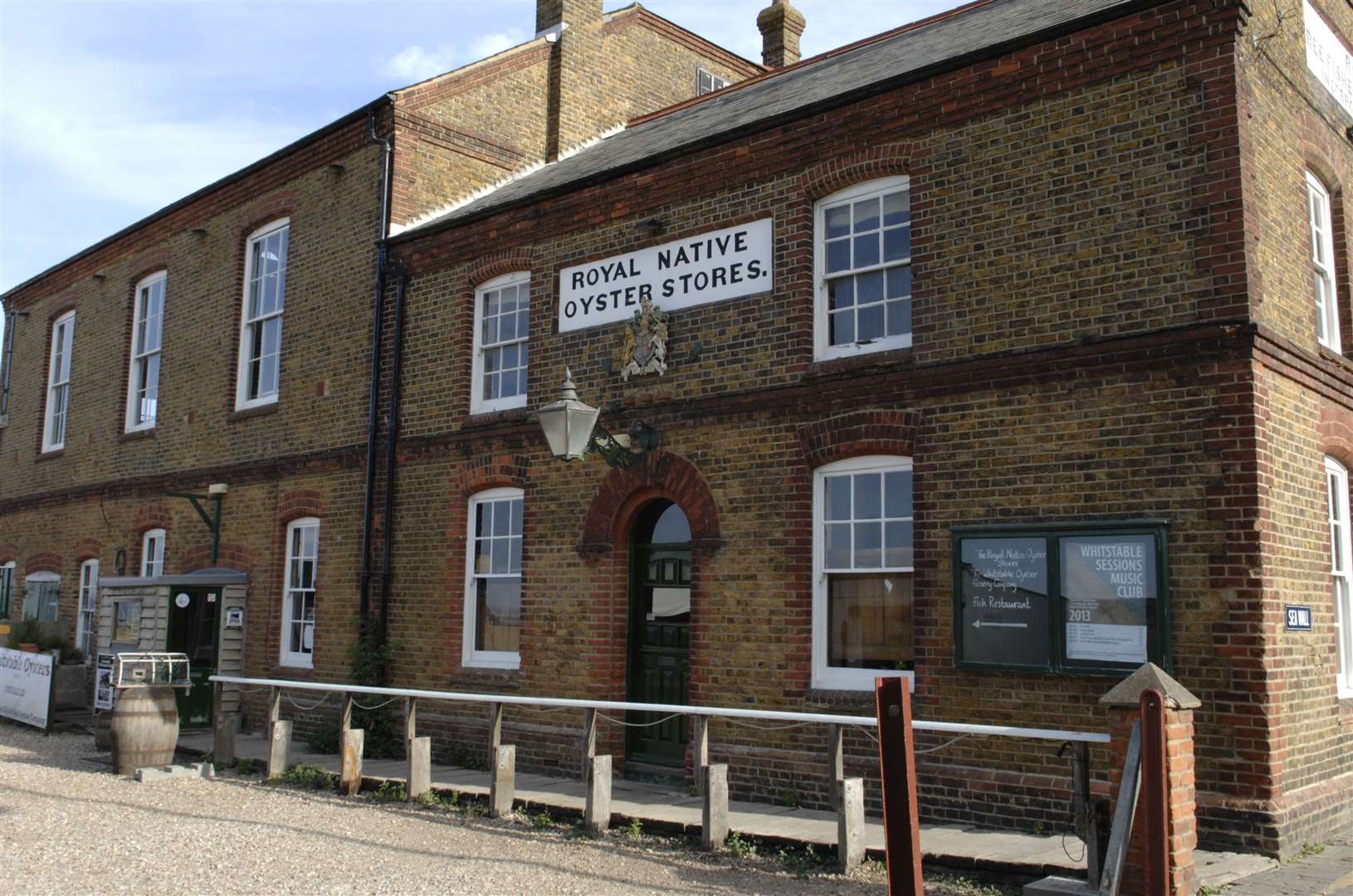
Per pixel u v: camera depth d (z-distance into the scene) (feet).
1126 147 28.32
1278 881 22.47
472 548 42.98
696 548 35.40
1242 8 27.04
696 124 44.88
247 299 56.08
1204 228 26.86
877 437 31.65
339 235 50.44
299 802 33.14
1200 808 25.05
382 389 46.80
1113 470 27.45
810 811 30.48
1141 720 20.47
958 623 28.99
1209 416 26.17
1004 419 29.43
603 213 40.01
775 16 62.85
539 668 39.27
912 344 31.58
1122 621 26.45
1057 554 27.58
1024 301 29.60
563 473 39.63
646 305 37.83
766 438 34.22
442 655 42.50
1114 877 20.18
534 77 56.08
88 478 65.62
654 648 37.47
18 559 72.18
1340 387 30.71
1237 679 25.04
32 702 50.75
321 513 48.39
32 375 74.33
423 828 29.35
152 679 39.68
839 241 34.45
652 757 36.81
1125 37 28.50
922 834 27.04
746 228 35.91
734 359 35.53
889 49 42.80
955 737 29.12
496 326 44.32
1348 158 34.63
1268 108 28.89
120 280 66.03
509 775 30.99
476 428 42.70
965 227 30.99
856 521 32.65
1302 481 27.86
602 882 23.70
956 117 31.55
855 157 33.45
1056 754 27.43
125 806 32.30
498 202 43.09
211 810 31.81
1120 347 27.61
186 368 58.90
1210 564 25.71
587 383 39.58
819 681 32.65
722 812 27.02
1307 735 26.37
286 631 49.80
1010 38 30.14
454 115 51.60
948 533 30.01
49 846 26.53
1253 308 26.23
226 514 53.83
